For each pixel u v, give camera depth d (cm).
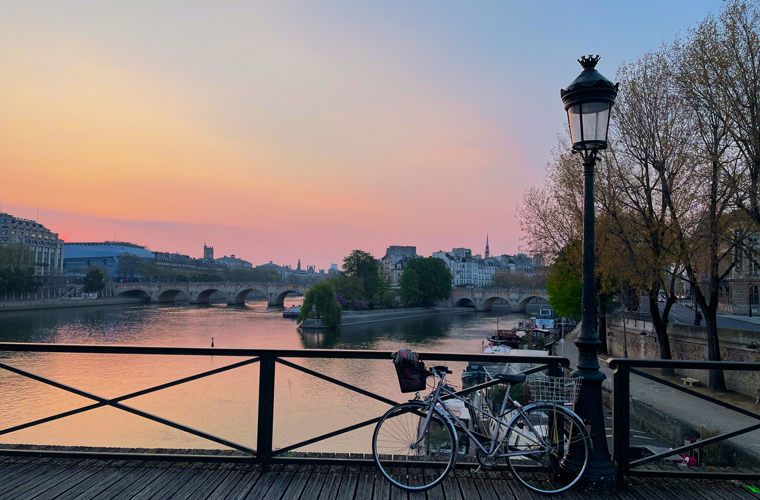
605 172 2828
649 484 544
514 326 8538
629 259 2753
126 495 495
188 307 12762
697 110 2194
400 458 559
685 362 536
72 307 11431
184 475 545
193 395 2791
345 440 2106
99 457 580
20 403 2630
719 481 552
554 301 4984
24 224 16662
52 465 568
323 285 8206
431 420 508
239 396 2780
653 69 2573
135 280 18225
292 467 564
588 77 543
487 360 514
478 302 12750
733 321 4172
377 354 527
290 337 6988
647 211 2639
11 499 484
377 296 10800
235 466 569
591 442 518
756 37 1959
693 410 1991
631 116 2608
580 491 518
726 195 2183
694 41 2164
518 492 515
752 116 1950
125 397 548
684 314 5309
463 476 545
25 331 6719
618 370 544
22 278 10600
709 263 2350
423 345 6397
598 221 2925
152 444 2050
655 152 2516
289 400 2712
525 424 516
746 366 532
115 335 6562
